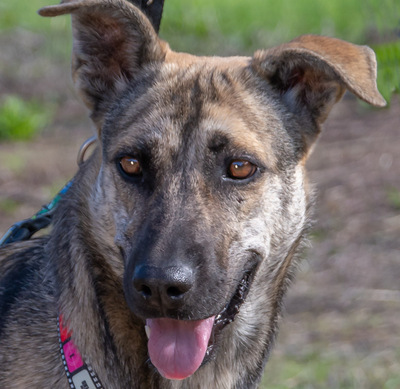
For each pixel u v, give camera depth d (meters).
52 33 19.39
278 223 4.71
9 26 19.84
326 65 4.46
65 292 4.46
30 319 4.61
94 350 4.41
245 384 4.84
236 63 4.98
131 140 4.48
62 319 4.43
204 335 4.34
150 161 4.43
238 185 4.49
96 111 4.95
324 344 7.23
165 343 4.30
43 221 5.46
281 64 4.80
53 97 15.88
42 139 13.80
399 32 8.11
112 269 4.50
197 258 4.13
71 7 4.34
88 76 4.92
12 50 18.23
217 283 4.21
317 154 11.74
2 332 4.61
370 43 11.74
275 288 4.87
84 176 4.77
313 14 19.25
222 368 4.70
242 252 4.48
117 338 4.49
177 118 4.51
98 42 4.87
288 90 4.91
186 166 4.42
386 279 8.35
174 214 4.25
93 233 4.54
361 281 8.37
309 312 7.84
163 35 17.84
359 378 6.63
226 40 17.80
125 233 4.37
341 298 8.05
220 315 4.52
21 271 4.92
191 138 4.45
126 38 4.85
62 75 17.05
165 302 4.00
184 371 4.24
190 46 17.22
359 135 12.38
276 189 4.66
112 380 4.43
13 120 13.88
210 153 4.44
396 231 9.33
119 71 4.96
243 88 4.75
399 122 12.75
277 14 19.55
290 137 4.80
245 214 4.50
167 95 4.63
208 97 4.61
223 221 4.40
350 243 9.19
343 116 13.48
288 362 6.97
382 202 10.02
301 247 5.05
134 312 4.09
